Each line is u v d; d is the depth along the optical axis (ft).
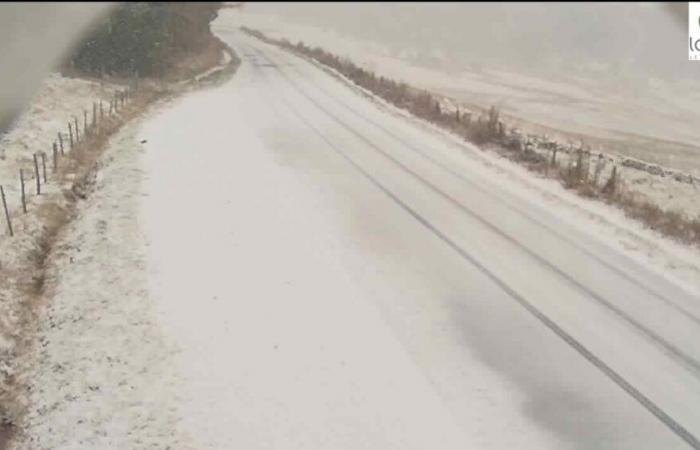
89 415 27.50
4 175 53.26
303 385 29.01
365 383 29.25
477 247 44.45
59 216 48.47
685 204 55.06
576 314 35.63
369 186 56.90
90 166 58.95
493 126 77.82
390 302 36.47
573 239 46.47
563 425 26.78
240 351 31.37
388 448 25.34
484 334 33.40
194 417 26.99
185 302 35.50
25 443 27.14
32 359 32.48
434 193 55.98
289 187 55.06
